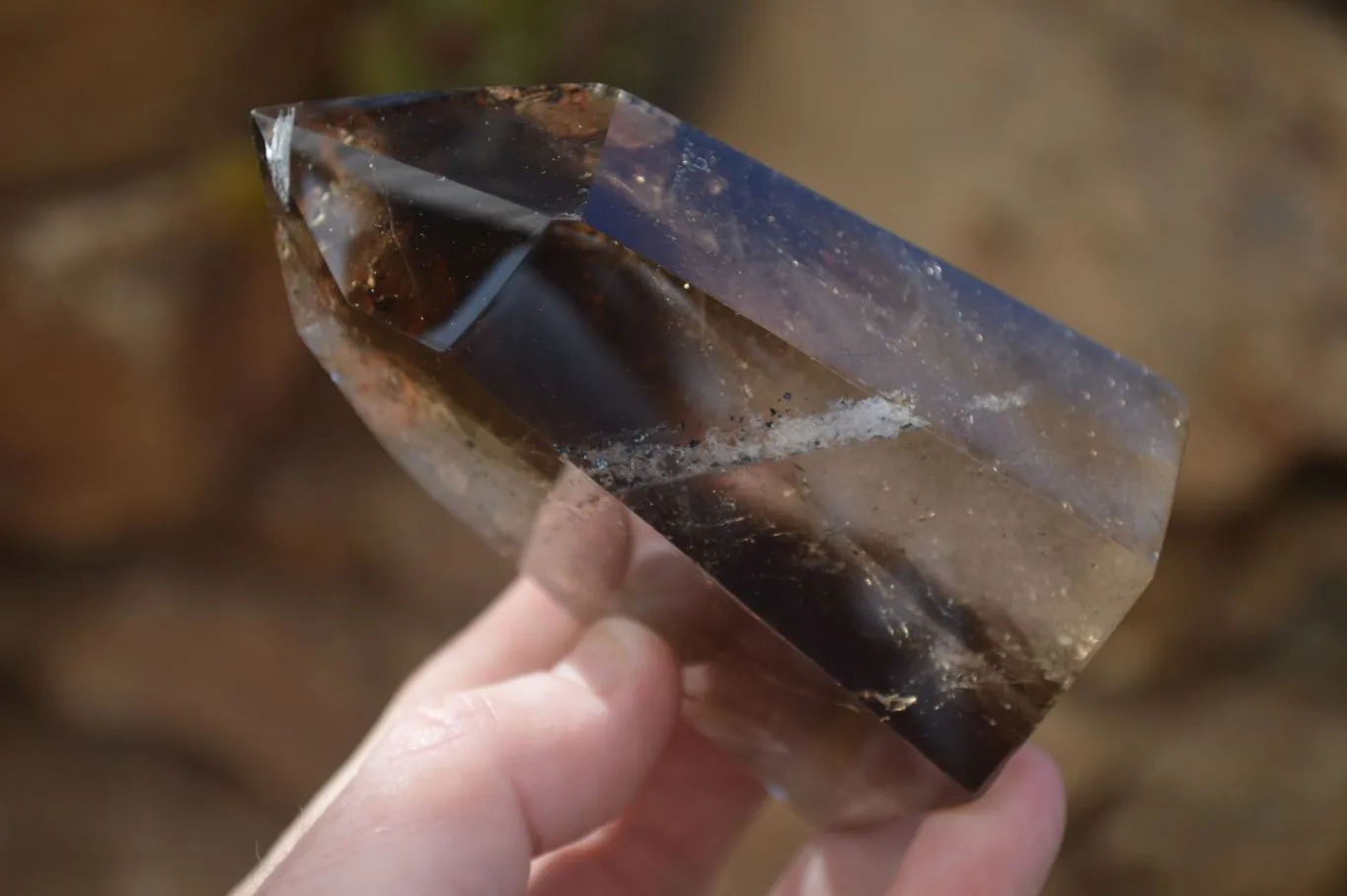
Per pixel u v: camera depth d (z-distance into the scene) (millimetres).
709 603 269
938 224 501
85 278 576
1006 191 502
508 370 259
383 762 284
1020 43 535
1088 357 268
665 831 332
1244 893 492
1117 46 529
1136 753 499
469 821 281
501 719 291
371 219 259
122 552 651
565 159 260
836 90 550
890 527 261
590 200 257
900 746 267
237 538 638
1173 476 266
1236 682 507
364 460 622
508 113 263
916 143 525
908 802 279
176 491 625
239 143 611
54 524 637
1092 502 262
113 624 643
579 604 301
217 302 595
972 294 267
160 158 604
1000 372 264
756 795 333
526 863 290
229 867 623
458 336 259
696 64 597
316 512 616
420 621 596
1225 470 479
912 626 263
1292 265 482
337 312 263
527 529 282
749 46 584
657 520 261
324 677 607
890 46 552
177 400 597
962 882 291
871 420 260
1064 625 262
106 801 648
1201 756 497
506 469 270
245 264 595
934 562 262
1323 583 499
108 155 593
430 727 289
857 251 265
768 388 260
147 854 630
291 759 623
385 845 275
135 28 566
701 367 259
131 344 580
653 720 296
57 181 589
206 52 590
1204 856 496
